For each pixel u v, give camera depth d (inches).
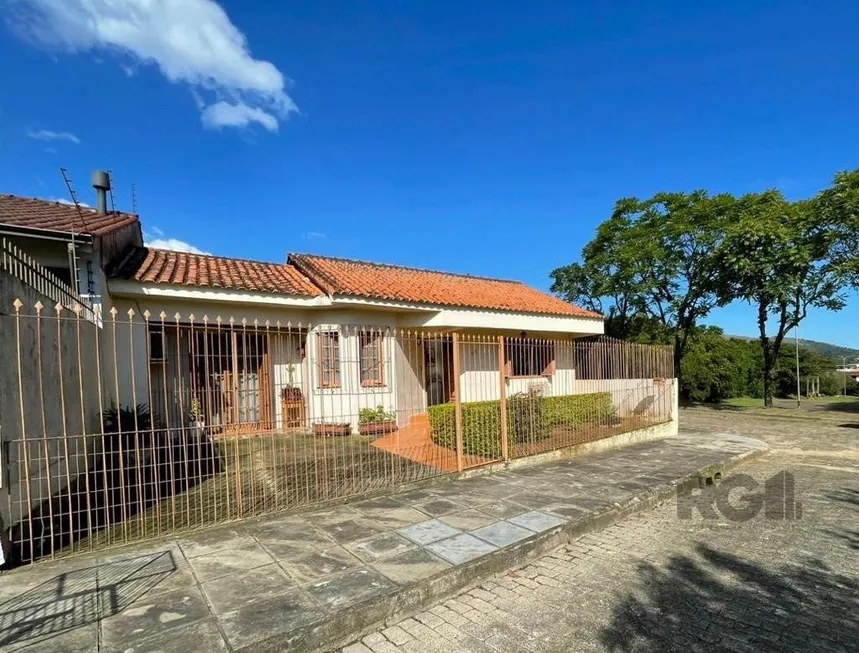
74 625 121.3
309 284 434.9
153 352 382.3
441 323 444.5
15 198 403.2
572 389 517.7
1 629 119.6
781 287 661.3
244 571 152.8
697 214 753.6
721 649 120.2
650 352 466.0
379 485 248.7
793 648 120.3
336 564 159.3
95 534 182.2
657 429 445.7
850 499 259.3
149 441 290.7
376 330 364.2
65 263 294.2
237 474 208.4
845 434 487.5
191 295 357.7
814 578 160.9
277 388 418.9
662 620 134.6
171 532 184.1
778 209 692.1
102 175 430.3
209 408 241.0
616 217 861.2
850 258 633.6
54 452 210.5
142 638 115.9
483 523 201.3
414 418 371.9
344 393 394.3
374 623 133.0
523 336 551.8
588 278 959.6
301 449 342.6
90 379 274.1
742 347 1259.8
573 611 141.0
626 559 179.9
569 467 312.2
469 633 130.3
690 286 796.6
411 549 172.7
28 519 171.5
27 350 185.3
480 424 314.5
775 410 750.5
